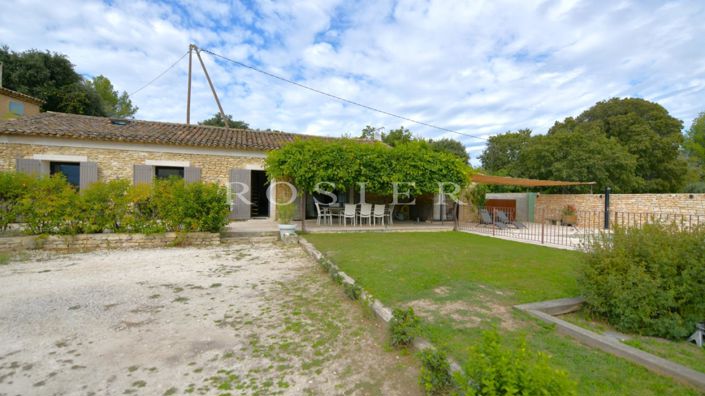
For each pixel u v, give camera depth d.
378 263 6.08
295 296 4.40
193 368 2.64
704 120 25.25
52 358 2.76
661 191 22.30
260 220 13.09
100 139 11.19
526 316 3.61
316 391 2.34
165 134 12.70
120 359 2.76
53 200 7.54
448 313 3.68
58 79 23.09
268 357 2.82
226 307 3.99
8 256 6.73
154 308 3.95
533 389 1.55
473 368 1.79
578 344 2.98
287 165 9.93
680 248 3.68
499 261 6.43
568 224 15.26
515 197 18.56
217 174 12.70
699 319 3.46
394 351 2.89
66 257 6.77
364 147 10.91
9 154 10.51
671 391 2.28
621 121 23.70
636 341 3.31
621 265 3.79
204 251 7.65
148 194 8.06
